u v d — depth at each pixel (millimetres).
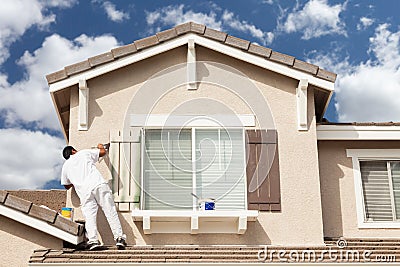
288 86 13117
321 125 13148
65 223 11016
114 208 11711
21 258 11164
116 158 12516
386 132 13188
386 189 13250
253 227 12188
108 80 13000
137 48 12906
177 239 12039
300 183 12500
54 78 12672
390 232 12938
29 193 15016
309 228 12227
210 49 13195
